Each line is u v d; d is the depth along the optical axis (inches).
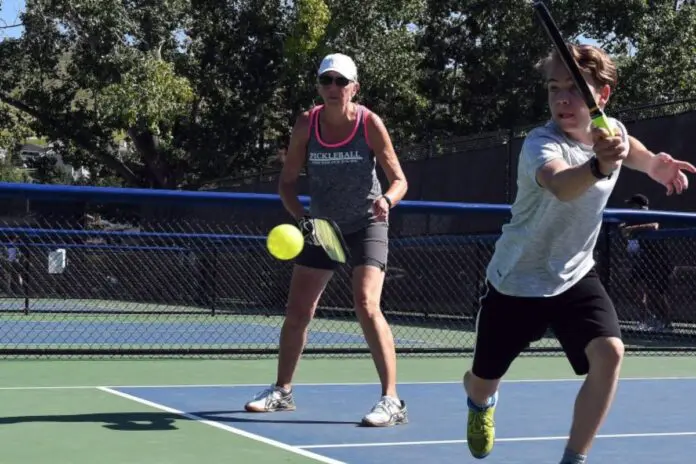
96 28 1088.2
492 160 737.6
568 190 141.0
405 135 1267.2
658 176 164.6
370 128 236.7
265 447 208.7
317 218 234.1
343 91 233.0
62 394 283.6
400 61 1146.7
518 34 1211.9
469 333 536.1
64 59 1245.7
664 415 264.5
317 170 240.5
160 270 695.7
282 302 636.1
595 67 153.5
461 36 1283.2
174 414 250.4
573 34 1194.6
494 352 166.4
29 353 372.2
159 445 209.3
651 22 1162.0
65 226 668.7
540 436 229.8
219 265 634.2
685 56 1151.6
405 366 375.9
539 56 1201.4
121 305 699.4
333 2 1125.1
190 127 1253.7
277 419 245.0
